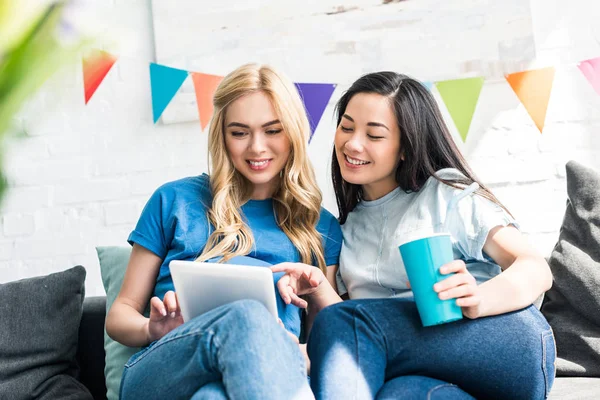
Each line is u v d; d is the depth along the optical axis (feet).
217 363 3.02
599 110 6.68
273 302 3.54
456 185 4.39
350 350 3.41
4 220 7.44
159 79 6.82
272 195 5.01
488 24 6.76
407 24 6.89
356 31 6.97
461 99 6.44
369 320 3.55
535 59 6.68
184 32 7.17
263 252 4.64
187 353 3.20
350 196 4.99
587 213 5.21
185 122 7.26
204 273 3.61
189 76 7.16
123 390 3.65
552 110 6.72
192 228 4.63
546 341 3.73
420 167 4.57
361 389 3.25
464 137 6.40
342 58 6.98
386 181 4.74
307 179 4.95
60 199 7.40
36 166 7.44
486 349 3.58
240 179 4.89
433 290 3.42
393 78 4.62
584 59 6.72
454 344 3.56
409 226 4.44
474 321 3.64
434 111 4.66
